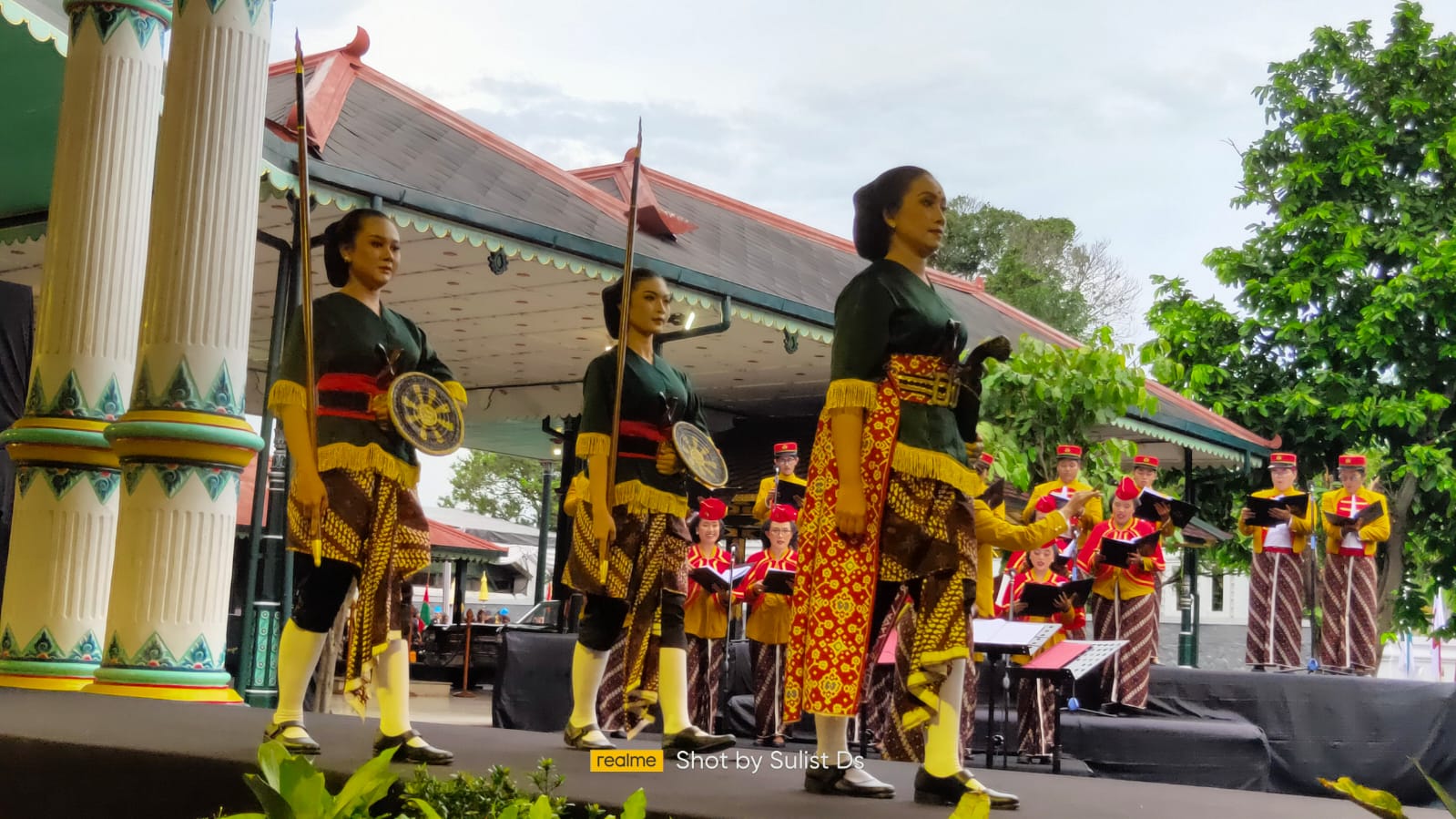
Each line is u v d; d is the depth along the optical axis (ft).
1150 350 42.80
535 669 32.78
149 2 24.81
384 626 13.61
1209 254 54.65
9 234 35.88
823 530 12.71
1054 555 29.66
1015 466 38.19
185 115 21.58
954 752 12.00
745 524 41.47
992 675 24.68
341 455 13.87
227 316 21.54
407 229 31.45
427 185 30.48
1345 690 29.35
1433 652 64.18
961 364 12.75
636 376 16.57
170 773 13.04
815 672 12.41
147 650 20.71
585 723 16.24
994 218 110.83
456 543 77.92
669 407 16.61
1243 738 26.89
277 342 26.78
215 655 21.22
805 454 52.24
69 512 23.70
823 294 41.42
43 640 23.31
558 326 41.45
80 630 23.54
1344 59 53.26
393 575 13.82
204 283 21.35
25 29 25.72
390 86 35.70
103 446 23.79
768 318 36.88
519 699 32.76
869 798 12.18
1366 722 29.19
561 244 31.07
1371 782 28.99
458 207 28.99
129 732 14.98
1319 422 51.78
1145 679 29.73
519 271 34.91
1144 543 28.91
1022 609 27.68
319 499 13.69
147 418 21.03
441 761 13.55
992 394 40.73
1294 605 33.12
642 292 16.78
